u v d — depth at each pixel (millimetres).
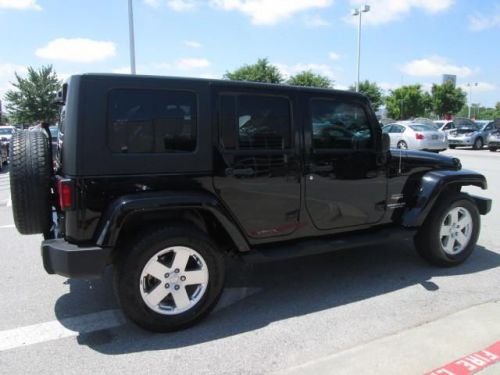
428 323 3555
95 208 3240
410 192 4727
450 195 4840
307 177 4035
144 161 3340
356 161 4312
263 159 3789
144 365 3035
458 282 4488
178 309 3461
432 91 57094
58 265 3217
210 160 3562
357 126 4328
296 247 4055
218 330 3520
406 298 4102
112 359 3109
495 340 3260
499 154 20109
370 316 3740
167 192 3383
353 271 4824
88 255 3180
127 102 3291
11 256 5383
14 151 3414
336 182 4211
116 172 3266
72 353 3188
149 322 3363
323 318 3715
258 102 3770
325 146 4137
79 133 3162
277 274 4746
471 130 23453
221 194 3635
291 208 4000
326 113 4125
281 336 3420
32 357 3137
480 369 2891
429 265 5012
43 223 3506
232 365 3029
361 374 2842
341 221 4344
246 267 4949
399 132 19688
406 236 4586
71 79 3207
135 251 3248
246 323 3635
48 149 3537
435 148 18953
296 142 3959
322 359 3027
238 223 3775
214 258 3520
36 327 3576
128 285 3264
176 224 3424
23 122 46812
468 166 14656
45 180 3432
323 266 4980
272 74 42750
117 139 3262
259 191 3803
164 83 3400
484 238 6113
